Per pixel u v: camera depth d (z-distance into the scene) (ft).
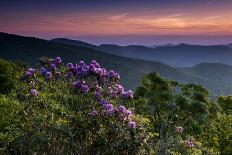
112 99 42.06
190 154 56.59
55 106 40.93
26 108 38.70
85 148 34.78
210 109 93.71
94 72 41.93
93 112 35.99
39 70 44.98
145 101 79.20
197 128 74.38
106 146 35.17
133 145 35.47
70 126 35.32
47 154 33.30
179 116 74.90
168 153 47.21
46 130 34.65
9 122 40.86
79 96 40.06
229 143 97.66
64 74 45.68
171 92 80.02
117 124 35.76
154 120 76.13
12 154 33.71
